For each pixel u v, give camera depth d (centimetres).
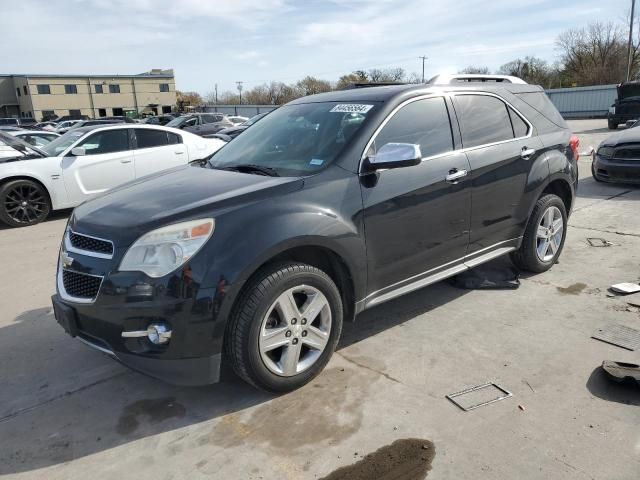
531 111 472
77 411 304
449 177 375
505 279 466
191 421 290
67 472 254
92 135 870
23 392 327
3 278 546
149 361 275
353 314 339
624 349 343
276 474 245
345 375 326
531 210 456
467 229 400
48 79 7719
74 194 848
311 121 385
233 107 5578
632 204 757
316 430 275
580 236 606
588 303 418
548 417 276
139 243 274
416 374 324
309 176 321
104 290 275
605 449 250
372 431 271
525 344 355
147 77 8375
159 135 925
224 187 318
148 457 262
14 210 806
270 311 288
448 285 469
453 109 400
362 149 338
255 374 289
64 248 319
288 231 288
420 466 245
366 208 328
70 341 395
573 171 496
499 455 249
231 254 273
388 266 350
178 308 267
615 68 5444
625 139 845
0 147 825
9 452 270
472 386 308
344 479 240
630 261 512
